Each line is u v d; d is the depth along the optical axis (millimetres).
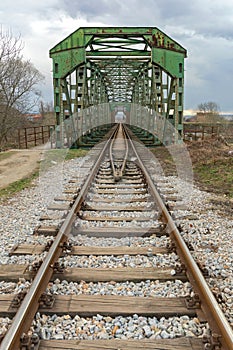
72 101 18516
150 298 3256
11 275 3758
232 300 3354
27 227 5484
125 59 22344
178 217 5867
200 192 7938
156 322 2959
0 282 3693
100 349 2572
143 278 3678
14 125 29016
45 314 3041
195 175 10109
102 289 3465
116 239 4902
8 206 6980
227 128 28109
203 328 2838
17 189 8742
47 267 3635
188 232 5242
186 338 2684
